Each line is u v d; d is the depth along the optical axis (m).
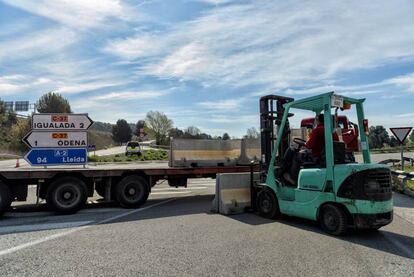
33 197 11.02
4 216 8.22
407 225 7.07
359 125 7.20
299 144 7.71
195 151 11.81
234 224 7.10
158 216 8.05
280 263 4.68
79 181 8.83
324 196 6.37
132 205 9.42
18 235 6.25
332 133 6.47
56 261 4.76
